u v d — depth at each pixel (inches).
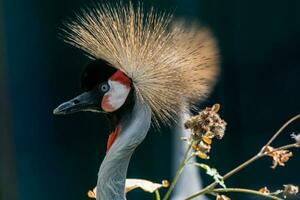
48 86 556.7
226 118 537.6
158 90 221.9
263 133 544.4
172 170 419.8
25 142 556.1
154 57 221.8
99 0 305.4
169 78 222.5
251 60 544.4
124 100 220.5
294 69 554.9
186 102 226.4
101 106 221.5
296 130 551.2
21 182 547.8
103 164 221.3
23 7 546.3
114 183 220.7
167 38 224.5
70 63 549.6
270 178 530.9
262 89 546.9
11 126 497.4
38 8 544.1
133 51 221.6
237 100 540.7
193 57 225.3
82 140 557.0
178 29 227.3
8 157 495.2
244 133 538.6
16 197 498.0
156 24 225.1
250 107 542.3
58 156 559.8
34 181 552.4
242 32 543.2
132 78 221.0
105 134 554.3
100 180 221.6
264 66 547.5
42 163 557.6
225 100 536.1
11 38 547.5
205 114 231.1
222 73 533.0
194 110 232.1
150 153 509.7
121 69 221.1
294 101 557.0
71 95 554.9
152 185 248.1
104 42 222.7
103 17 225.6
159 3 453.1
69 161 558.6
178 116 228.1
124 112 221.1
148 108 221.1
